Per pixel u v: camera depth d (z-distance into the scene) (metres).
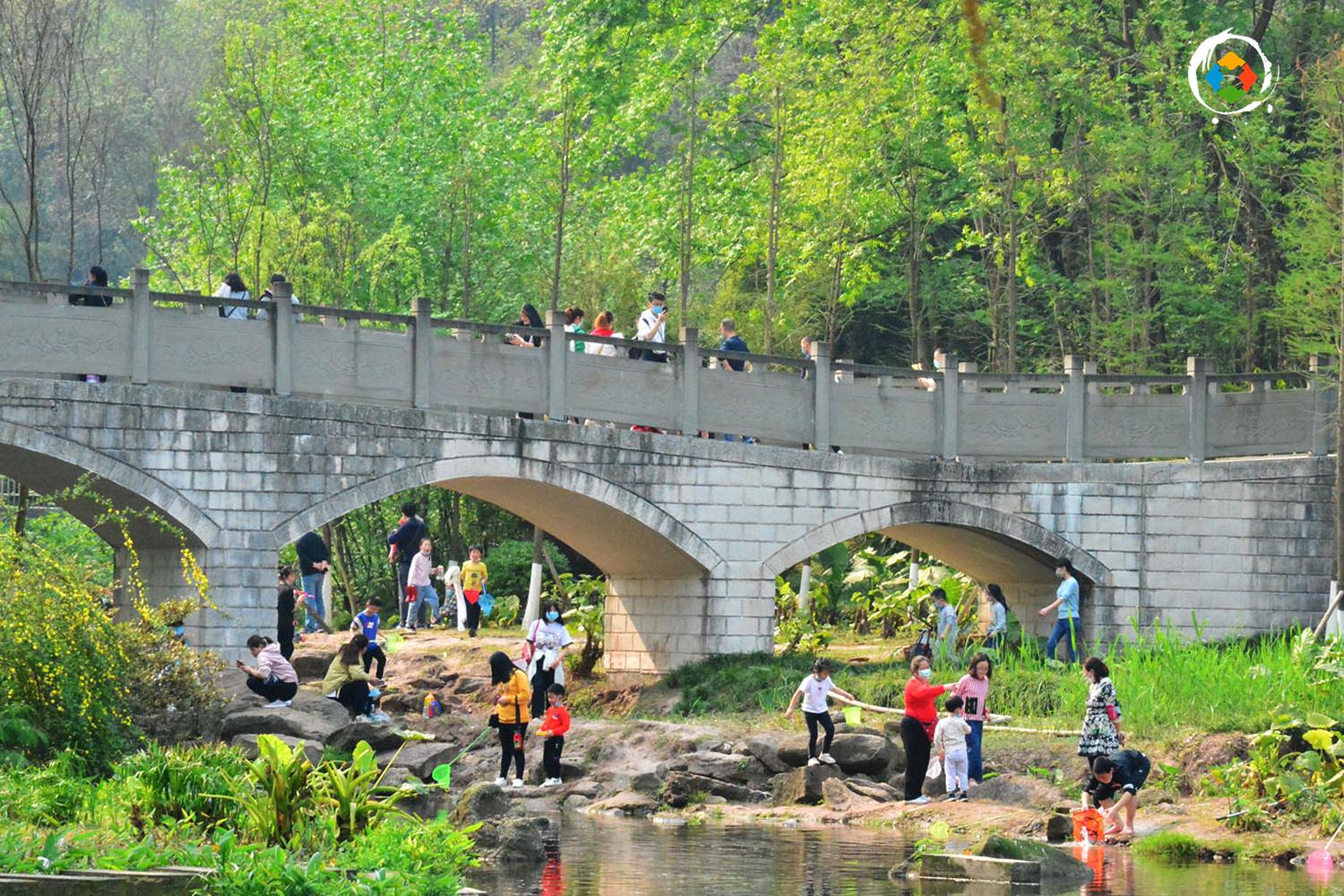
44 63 60.44
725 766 38.62
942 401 51.41
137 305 42.16
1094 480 51.25
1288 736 34.19
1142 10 67.75
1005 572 55.25
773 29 64.12
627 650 51.75
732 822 34.94
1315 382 51.75
